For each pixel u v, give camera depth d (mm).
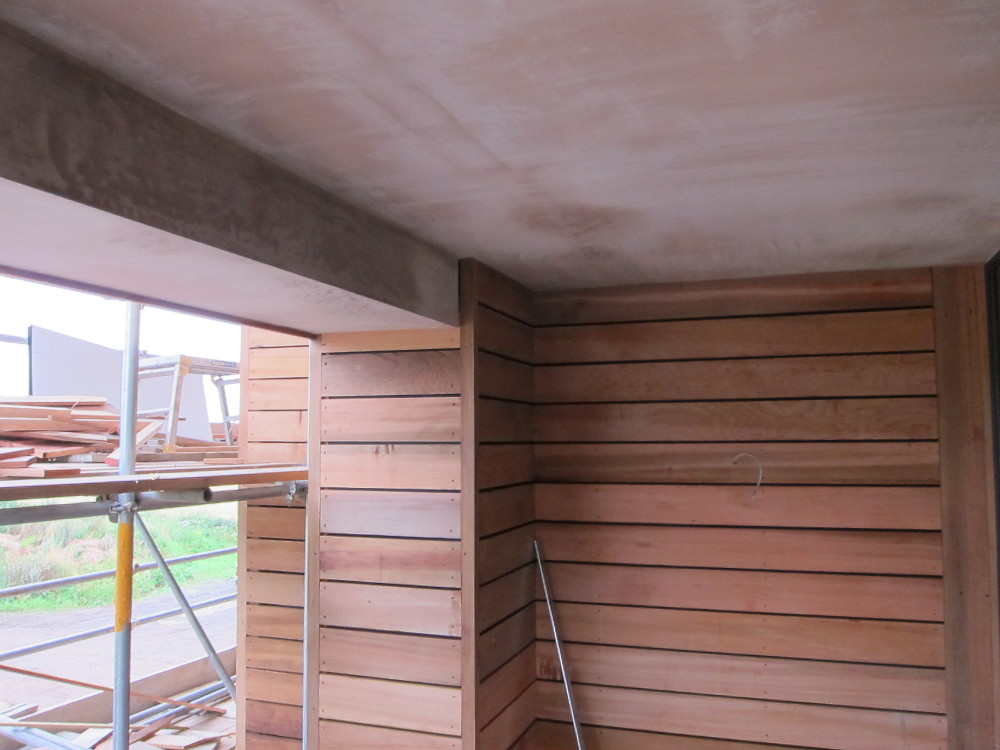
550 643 3375
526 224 2410
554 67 1372
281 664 3523
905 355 3082
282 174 1896
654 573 3283
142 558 10367
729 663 3174
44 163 1269
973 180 2014
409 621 2838
